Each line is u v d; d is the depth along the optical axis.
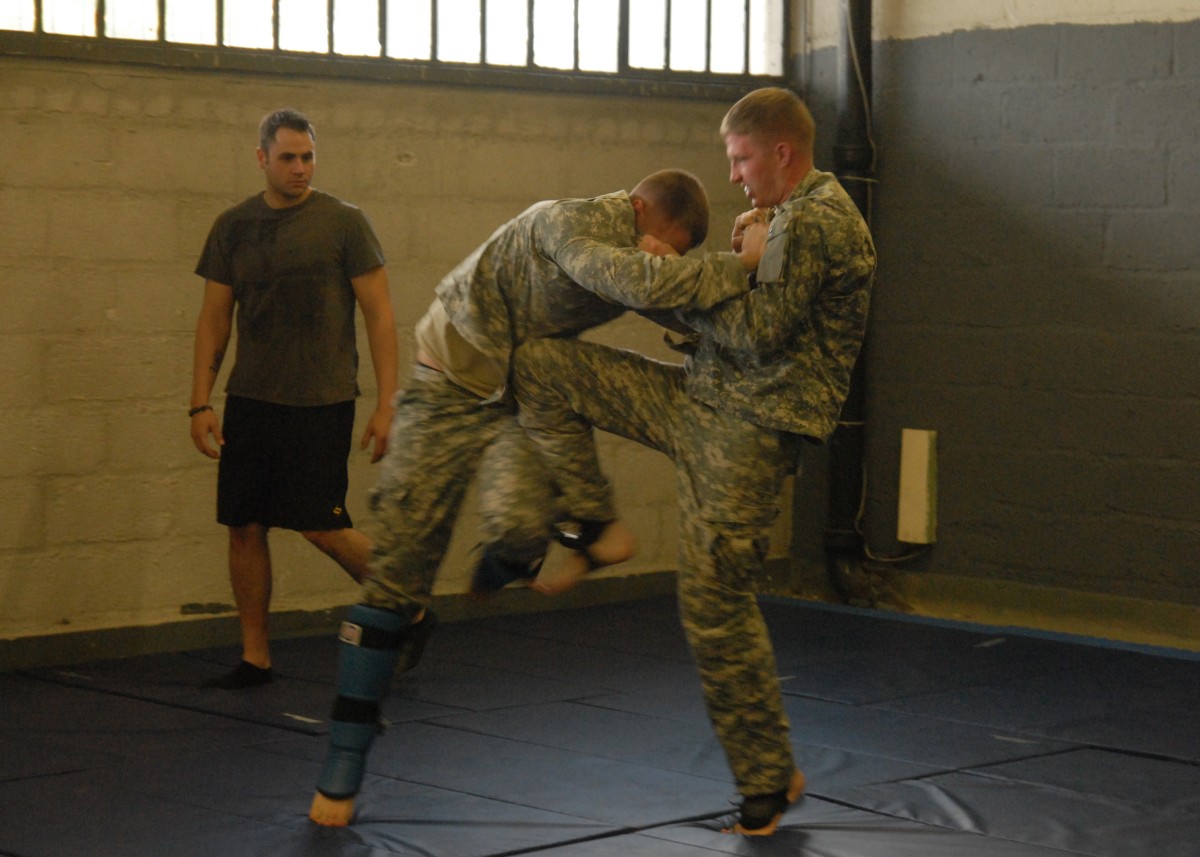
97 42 5.18
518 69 6.11
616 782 3.74
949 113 6.29
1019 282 6.11
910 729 4.37
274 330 4.68
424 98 5.90
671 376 3.24
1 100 5.02
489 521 3.28
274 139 4.63
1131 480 5.83
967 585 6.30
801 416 3.11
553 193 6.24
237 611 5.36
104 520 5.28
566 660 5.29
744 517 3.15
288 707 4.51
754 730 3.28
